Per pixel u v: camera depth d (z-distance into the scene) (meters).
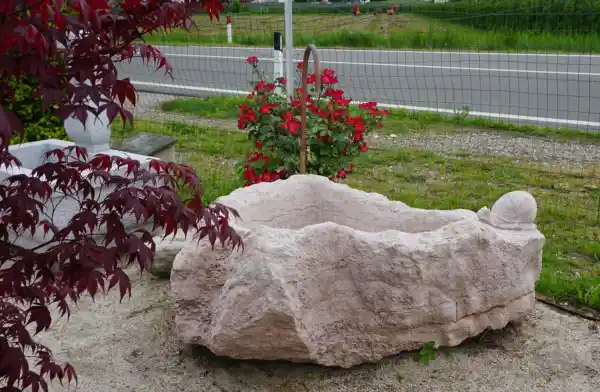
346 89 11.91
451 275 3.53
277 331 3.30
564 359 3.72
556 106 10.22
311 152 5.39
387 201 4.23
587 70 12.52
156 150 6.43
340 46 16.58
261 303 3.22
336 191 4.29
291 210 4.24
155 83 13.48
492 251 3.60
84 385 3.50
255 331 3.29
